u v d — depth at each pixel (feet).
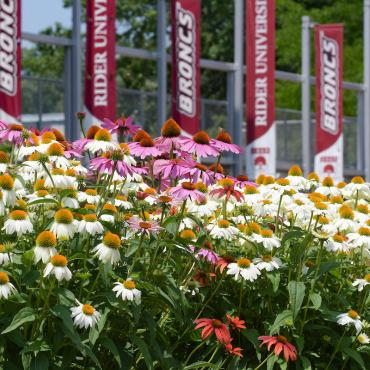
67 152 20.65
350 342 21.08
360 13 166.81
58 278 15.96
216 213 23.12
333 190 25.22
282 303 21.44
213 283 21.31
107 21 62.08
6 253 16.90
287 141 111.75
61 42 72.64
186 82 68.85
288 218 24.49
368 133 112.47
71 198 19.02
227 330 19.20
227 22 152.15
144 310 18.51
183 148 20.90
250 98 77.15
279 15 168.35
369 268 23.72
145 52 81.30
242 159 92.17
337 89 87.86
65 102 73.92
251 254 21.26
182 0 68.54
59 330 16.79
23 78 73.97
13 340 16.35
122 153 19.13
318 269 20.80
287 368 20.85
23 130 20.25
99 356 18.22
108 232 17.28
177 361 19.27
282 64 167.84
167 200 19.47
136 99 87.40
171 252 20.17
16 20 56.49
